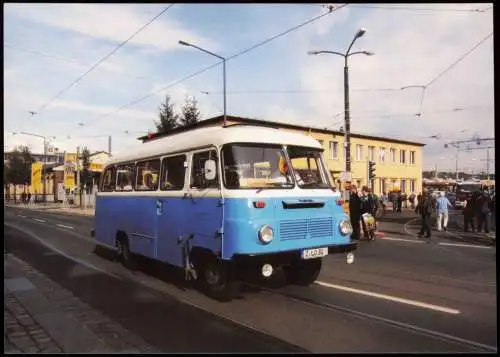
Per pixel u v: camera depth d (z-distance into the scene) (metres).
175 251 8.59
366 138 51.03
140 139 47.34
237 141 7.40
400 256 12.73
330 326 6.16
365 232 17.16
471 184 49.28
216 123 37.59
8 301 7.52
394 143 55.59
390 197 48.09
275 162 7.67
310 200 7.66
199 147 8.05
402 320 6.42
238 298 7.71
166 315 6.71
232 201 7.12
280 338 5.68
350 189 17.73
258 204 7.09
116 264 11.27
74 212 39.84
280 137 7.89
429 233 18.39
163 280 9.30
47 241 16.39
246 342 5.54
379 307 7.09
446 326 6.14
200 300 7.61
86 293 8.13
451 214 38.78
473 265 11.12
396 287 8.52
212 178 7.46
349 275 9.75
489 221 21.81
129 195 10.54
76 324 6.24
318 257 7.68
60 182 68.31
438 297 7.74
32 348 5.31
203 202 7.75
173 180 8.83
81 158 54.91
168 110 41.19
